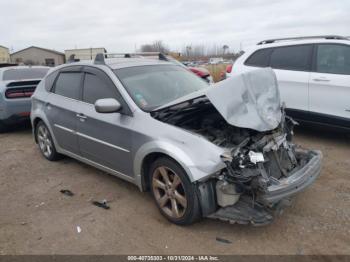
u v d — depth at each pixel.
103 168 4.66
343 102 5.80
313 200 4.15
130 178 4.20
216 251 3.27
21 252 3.39
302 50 6.36
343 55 5.88
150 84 4.45
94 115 4.48
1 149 6.87
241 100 3.49
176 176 3.55
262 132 3.66
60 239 3.57
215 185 3.42
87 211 4.11
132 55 5.69
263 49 6.91
